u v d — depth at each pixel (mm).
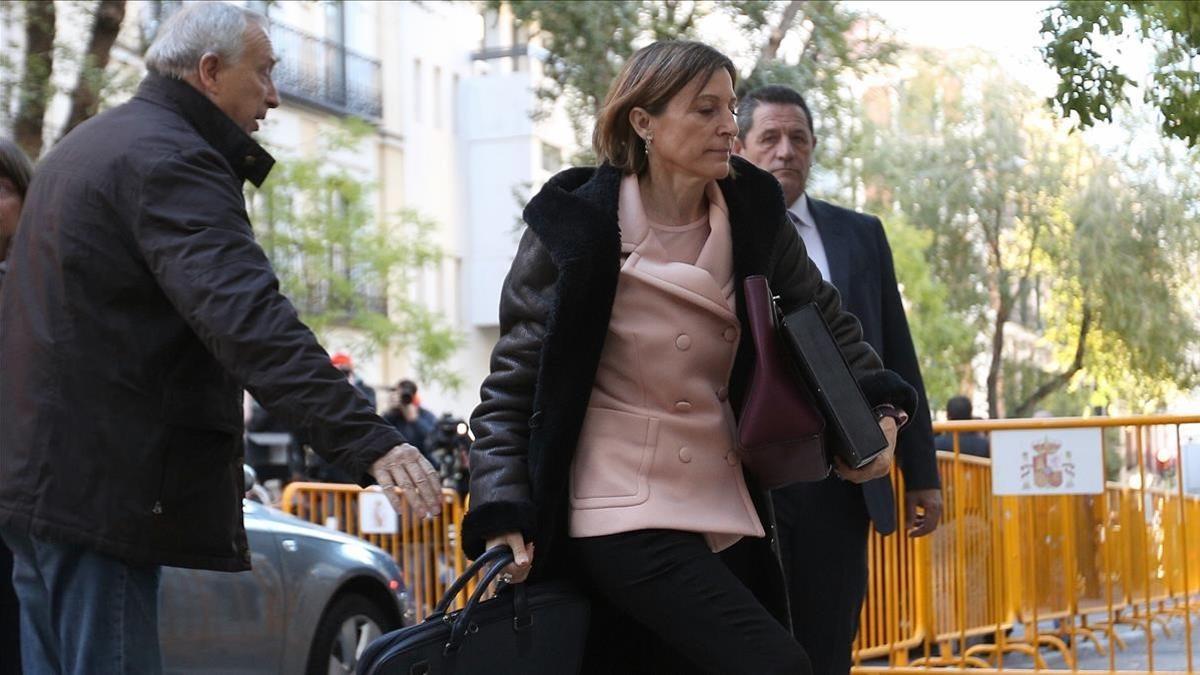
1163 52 5602
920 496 5039
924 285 26516
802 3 13758
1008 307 27672
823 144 14680
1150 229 15977
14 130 11383
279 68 28719
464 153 36406
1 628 4707
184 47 4078
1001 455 7863
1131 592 7852
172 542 3936
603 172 3543
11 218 4797
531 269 3500
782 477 3578
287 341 3750
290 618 6562
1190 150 5852
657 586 3420
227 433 4047
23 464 3898
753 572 3674
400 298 21109
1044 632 8047
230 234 3859
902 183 27422
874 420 3580
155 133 3947
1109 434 7762
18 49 11602
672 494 3473
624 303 3488
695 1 13555
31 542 4125
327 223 19219
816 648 4734
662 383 3496
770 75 13289
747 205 3602
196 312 3783
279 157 19984
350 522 10109
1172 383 16297
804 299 3785
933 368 27156
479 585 3346
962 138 27203
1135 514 7797
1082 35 5566
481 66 37156
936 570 8336
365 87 31719
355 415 3740
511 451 3482
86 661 3922
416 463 3740
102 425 3887
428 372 21844
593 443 3500
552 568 3543
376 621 7262
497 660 3396
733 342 3566
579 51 13594
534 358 3490
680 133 3488
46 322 3926
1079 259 19312
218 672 6109
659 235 3566
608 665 3756
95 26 11609
